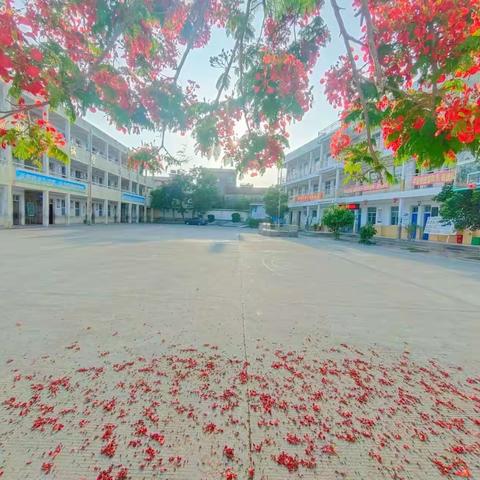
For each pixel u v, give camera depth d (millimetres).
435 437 1843
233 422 1932
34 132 2166
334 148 2498
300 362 2762
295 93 2240
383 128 1918
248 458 1653
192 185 40531
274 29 2408
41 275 6277
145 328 3496
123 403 2096
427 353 3033
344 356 2918
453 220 11945
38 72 1604
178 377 2449
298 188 37156
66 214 24609
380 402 2184
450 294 5547
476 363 2838
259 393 2254
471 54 1580
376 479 1546
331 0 2006
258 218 40938
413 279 6969
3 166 17906
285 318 3971
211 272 7055
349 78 2182
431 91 1770
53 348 2936
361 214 25203
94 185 28781
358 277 7027
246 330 3512
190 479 1517
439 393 2316
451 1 1595
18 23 1521
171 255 9773
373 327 3736
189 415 1986
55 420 1902
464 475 1573
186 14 2182
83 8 1802
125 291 5141
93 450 1678
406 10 1768
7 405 2039
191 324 3660
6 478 1492
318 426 1918
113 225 29859
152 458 1635
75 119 2021
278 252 11523
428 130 1524
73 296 4781
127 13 1886
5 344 3006
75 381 2355
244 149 2596
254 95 2326
